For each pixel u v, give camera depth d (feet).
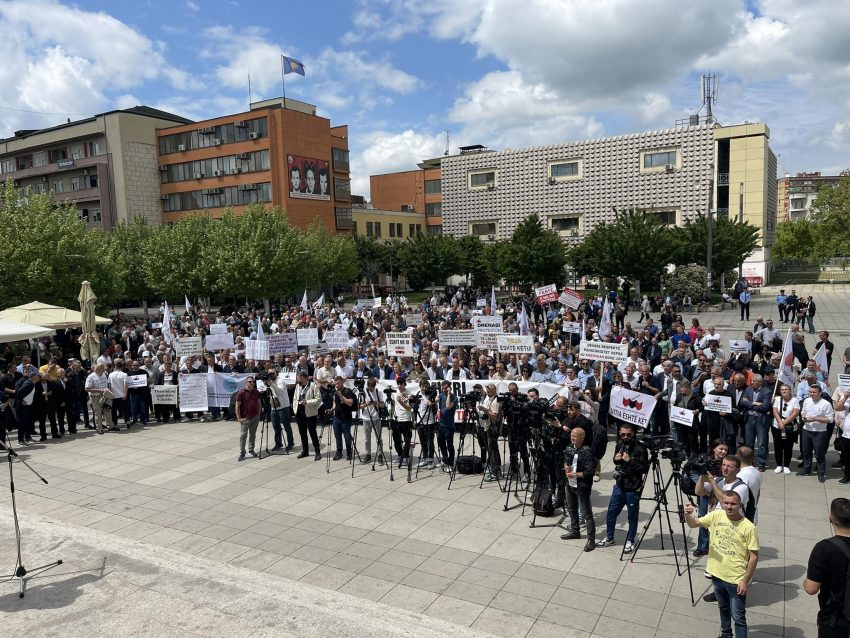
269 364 53.78
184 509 35.24
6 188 106.01
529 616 23.22
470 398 39.50
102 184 208.95
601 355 47.91
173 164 213.87
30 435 52.16
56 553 29.50
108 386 53.98
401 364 54.39
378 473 41.24
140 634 22.25
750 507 24.58
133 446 49.24
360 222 255.09
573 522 30.07
